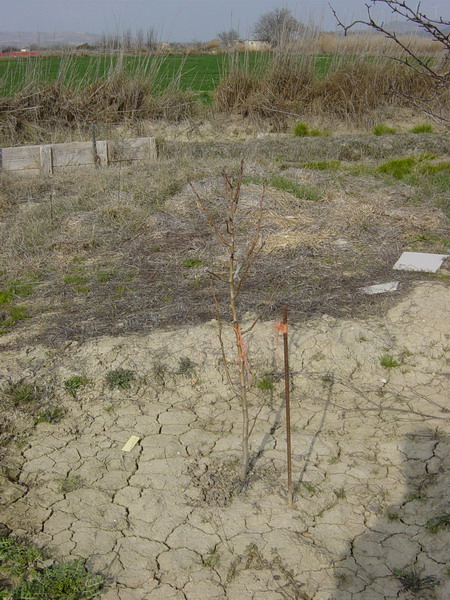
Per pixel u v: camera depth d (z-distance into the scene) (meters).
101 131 15.73
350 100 16.88
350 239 7.70
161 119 16.72
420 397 4.98
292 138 15.23
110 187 9.47
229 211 4.32
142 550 3.65
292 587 3.41
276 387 5.10
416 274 6.69
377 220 8.29
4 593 3.33
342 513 3.90
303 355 5.32
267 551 3.63
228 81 17.30
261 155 12.95
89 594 3.36
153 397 5.00
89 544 3.68
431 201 9.13
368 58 17.38
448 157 13.10
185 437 4.58
